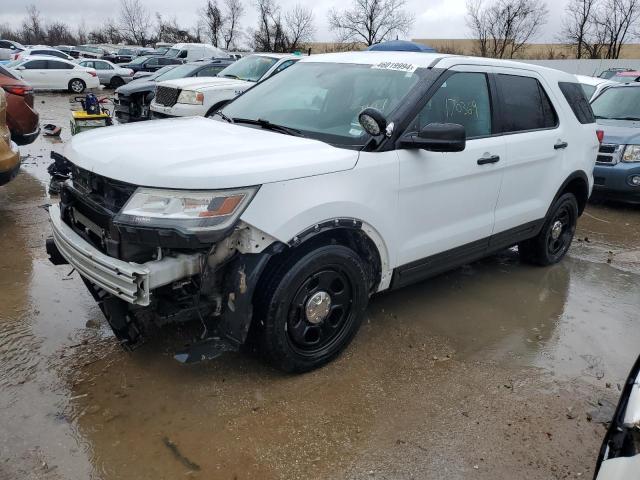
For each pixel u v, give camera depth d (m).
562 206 5.27
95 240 3.12
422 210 3.72
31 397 3.02
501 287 4.91
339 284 3.37
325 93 3.96
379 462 2.71
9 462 2.57
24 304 4.02
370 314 4.20
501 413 3.12
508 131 4.39
